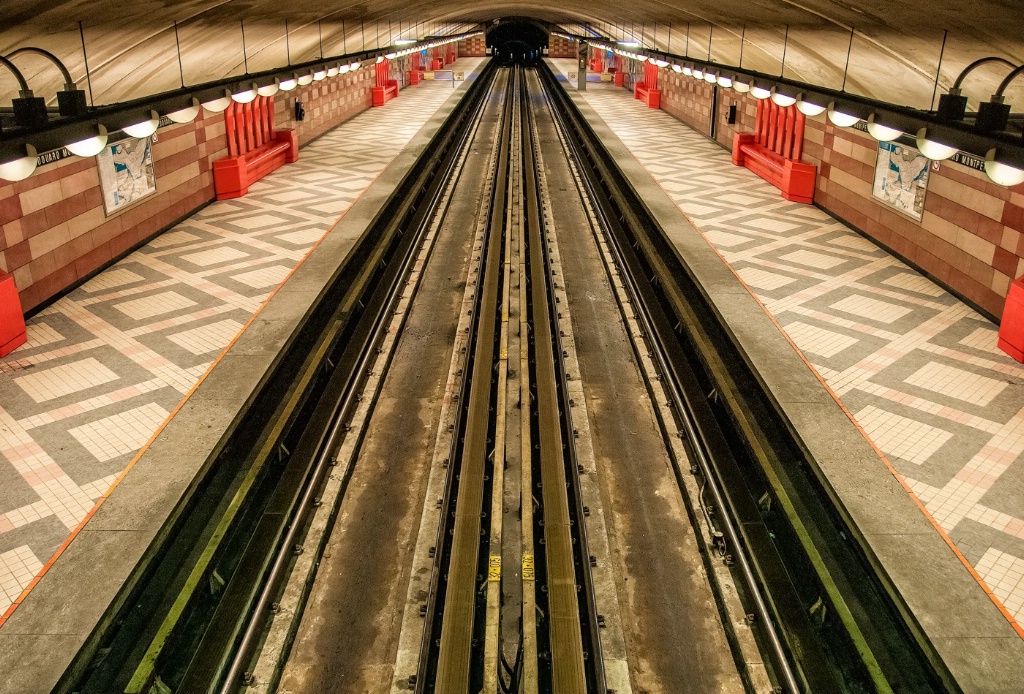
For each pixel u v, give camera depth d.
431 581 5.19
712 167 17.52
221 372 7.40
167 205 12.21
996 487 5.67
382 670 4.69
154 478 5.74
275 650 4.73
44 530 5.18
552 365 8.16
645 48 20.72
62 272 9.28
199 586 5.07
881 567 4.87
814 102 6.94
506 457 6.64
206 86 6.94
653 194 14.65
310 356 8.13
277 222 12.62
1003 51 6.12
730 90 19.69
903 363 7.62
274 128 17.52
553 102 32.09
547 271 11.21
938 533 5.17
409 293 10.28
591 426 7.32
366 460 6.77
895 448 6.17
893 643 4.68
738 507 5.84
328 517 5.92
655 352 8.62
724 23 11.02
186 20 7.59
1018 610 4.53
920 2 5.56
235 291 9.53
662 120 25.28
